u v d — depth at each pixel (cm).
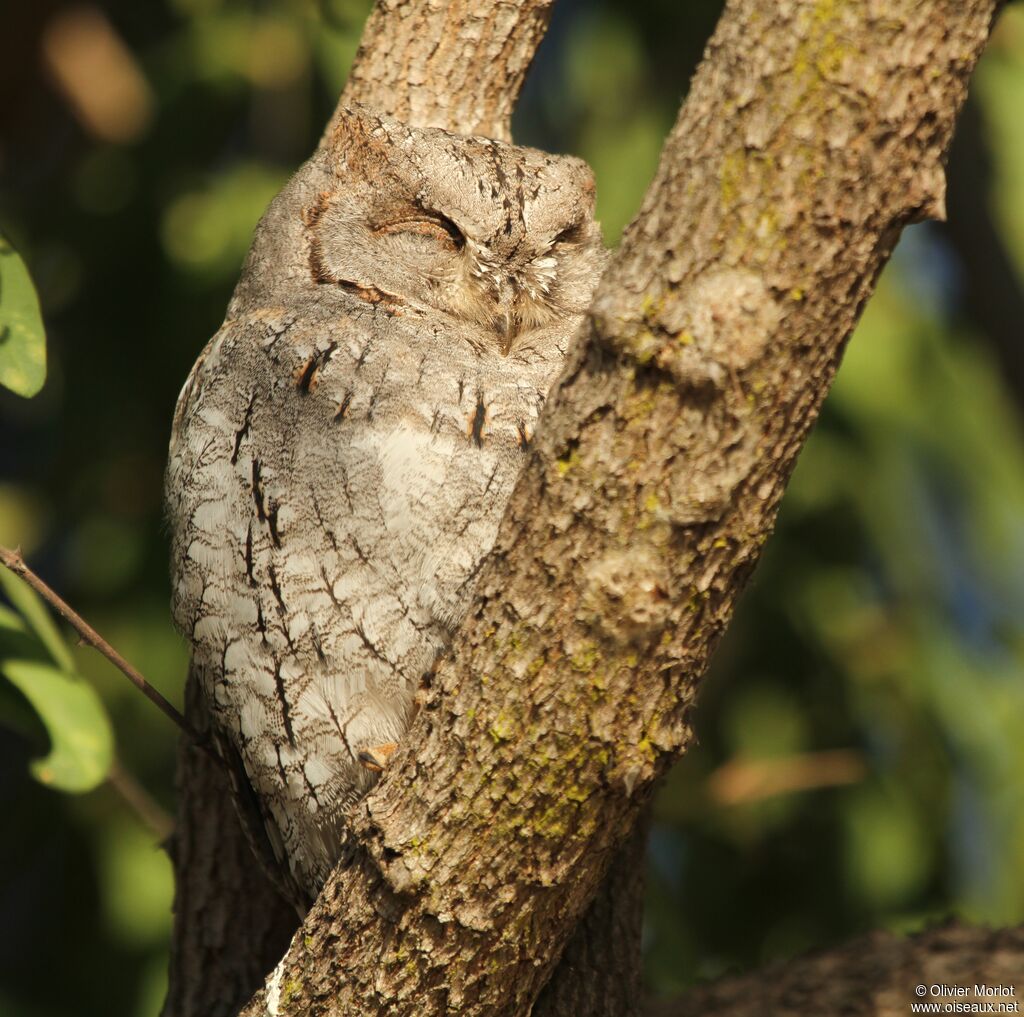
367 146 683
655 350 420
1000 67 1070
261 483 595
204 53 1070
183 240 1047
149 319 1073
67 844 1041
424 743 473
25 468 1198
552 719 452
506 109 744
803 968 760
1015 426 1191
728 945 1050
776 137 405
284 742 609
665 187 422
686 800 1018
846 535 1090
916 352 1087
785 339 414
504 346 654
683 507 429
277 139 1078
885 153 402
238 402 609
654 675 448
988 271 1170
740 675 1099
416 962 482
